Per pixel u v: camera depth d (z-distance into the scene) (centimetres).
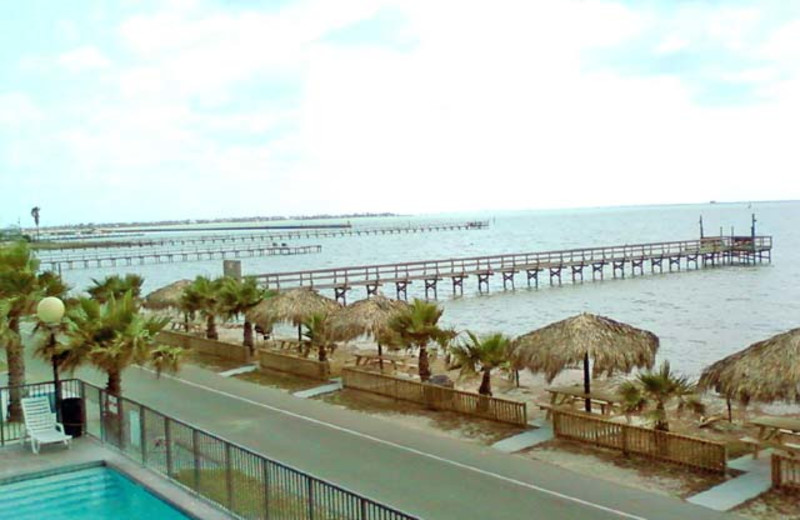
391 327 2122
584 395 1766
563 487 1290
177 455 1292
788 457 1284
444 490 1283
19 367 1723
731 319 4016
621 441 1480
